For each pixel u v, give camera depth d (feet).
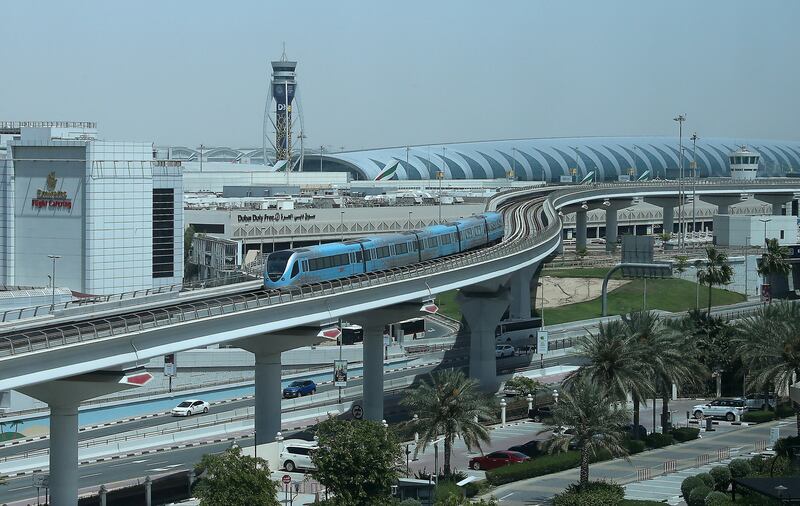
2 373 296.30
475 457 396.78
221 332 371.97
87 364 319.68
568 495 343.05
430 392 377.71
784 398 515.91
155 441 441.68
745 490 326.65
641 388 420.36
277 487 352.49
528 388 513.86
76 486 334.65
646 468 398.83
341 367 497.05
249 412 498.69
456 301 563.48
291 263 441.27
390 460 326.24
